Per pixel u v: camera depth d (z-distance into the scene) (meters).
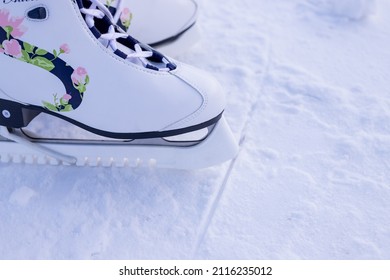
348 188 1.01
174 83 0.95
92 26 0.91
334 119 1.16
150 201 0.98
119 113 0.94
